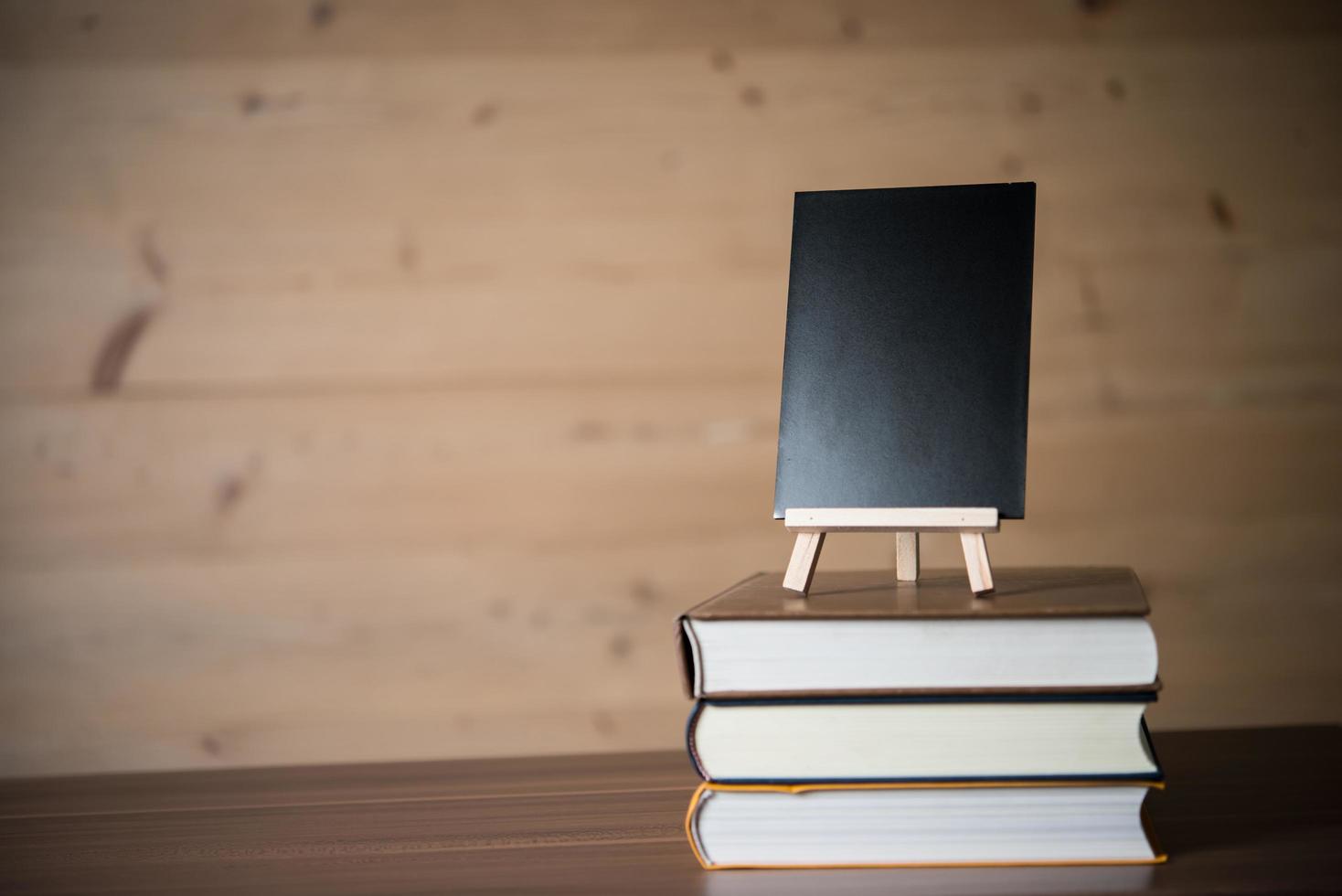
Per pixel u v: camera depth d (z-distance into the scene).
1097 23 1.18
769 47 1.18
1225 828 0.71
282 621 1.16
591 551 1.17
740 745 0.64
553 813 0.83
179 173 1.17
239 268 1.17
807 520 0.72
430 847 0.75
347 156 1.18
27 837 0.82
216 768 1.16
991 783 0.62
